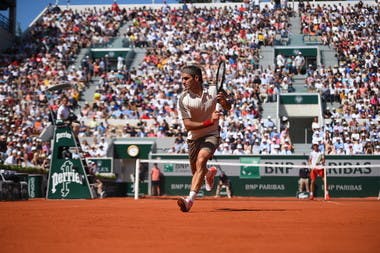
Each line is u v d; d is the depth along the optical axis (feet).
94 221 15.34
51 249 9.02
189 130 20.86
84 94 98.78
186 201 20.17
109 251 8.74
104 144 80.38
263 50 108.06
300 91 95.66
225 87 94.22
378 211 21.35
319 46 108.47
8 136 84.69
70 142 43.93
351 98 89.66
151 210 21.95
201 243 9.84
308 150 79.97
